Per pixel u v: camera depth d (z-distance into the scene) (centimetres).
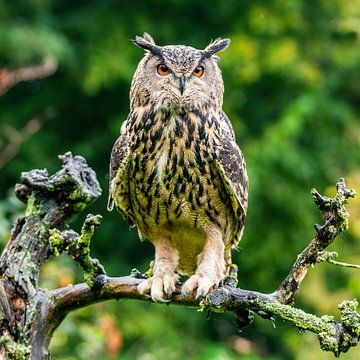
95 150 1950
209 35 2016
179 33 2011
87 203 588
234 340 1750
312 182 1938
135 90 709
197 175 680
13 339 572
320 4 2027
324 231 543
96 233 1867
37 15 1889
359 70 2036
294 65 1931
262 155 1834
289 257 1878
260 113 2011
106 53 1894
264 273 1870
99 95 2012
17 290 576
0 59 1783
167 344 1694
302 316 535
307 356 1493
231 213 699
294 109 1864
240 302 550
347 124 1991
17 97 1992
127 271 1855
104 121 2036
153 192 685
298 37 2028
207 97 697
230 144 693
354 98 2077
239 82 1898
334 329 529
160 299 622
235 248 731
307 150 1962
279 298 554
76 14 1947
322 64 2038
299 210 1881
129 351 1664
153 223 707
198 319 1788
